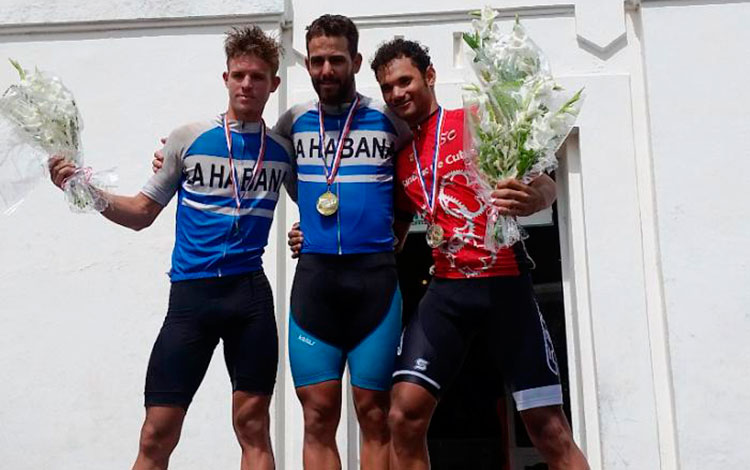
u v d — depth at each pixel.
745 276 4.25
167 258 4.59
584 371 4.32
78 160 3.21
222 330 3.20
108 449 4.41
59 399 4.48
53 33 4.91
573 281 4.48
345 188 3.25
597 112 4.53
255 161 3.25
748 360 4.16
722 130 4.43
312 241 3.26
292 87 4.75
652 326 4.30
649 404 4.20
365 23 4.76
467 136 3.08
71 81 4.84
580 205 4.51
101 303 4.57
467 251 3.13
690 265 4.29
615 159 4.47
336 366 3.23
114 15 4.86
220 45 4.81
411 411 3.05
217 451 4.32
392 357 3.22
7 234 4.67
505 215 2.98
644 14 4.60
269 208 3.28
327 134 3.32
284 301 4.50
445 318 3.14
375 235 3.24
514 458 5.88
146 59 4.84
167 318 3.21
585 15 4.64
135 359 4.50
